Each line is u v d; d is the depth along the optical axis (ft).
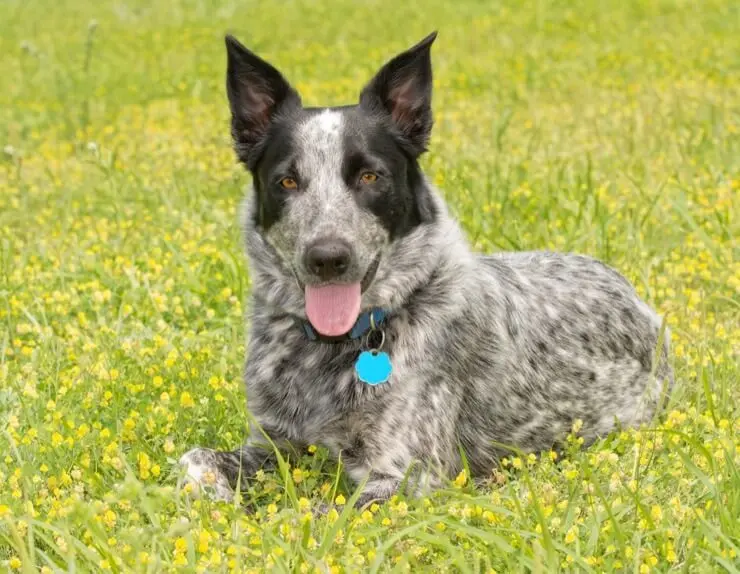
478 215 33.96
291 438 21.62
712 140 42.98
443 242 21.81
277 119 22.16
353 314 20.53
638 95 53.88
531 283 24.27
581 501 19.34
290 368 21.57
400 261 21.31
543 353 23.48
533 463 21.62
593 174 39.99
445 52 68.44
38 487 20.39
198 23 83.66
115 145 48.19
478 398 22.26
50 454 21.21
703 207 35.76
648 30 71.82
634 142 44.34
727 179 38.50
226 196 39.86
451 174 38.99
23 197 40.04
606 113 50.31
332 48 71.46
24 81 63.82
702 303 27.94
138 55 71.61
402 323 21.35
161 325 28.25
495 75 60.70
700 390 24.18
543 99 55.16
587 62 63.21
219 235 34.86
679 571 17.17
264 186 21.66
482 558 17.54
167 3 91.97
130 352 26.40
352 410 21.01
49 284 31.65
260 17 84.94
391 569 17.08
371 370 20.84
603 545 17.95
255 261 22.16
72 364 26.50
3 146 49.78
